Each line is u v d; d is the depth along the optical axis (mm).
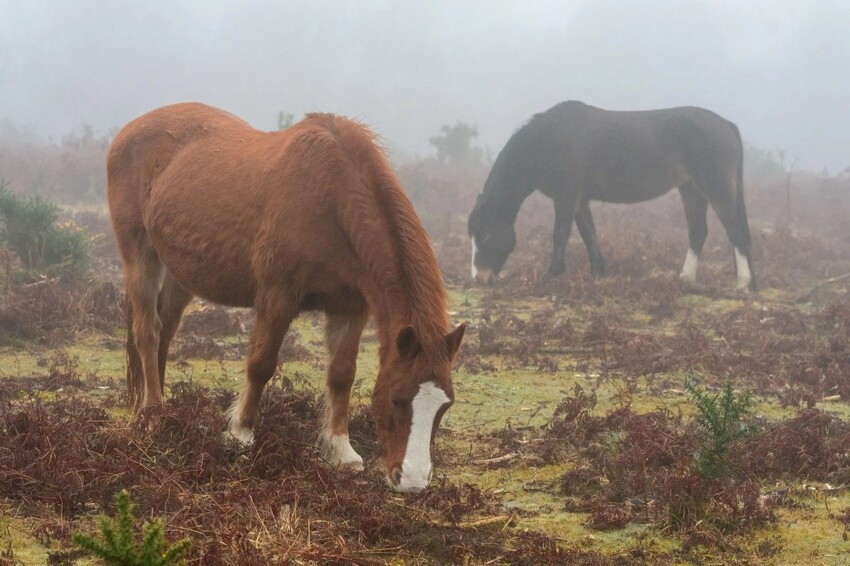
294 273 5102
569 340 9430
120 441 4961
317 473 4789
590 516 4742
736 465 5105
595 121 13695
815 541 4523
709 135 13539
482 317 10500
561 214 13453
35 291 9164
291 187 5090
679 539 4520
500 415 6777
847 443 5738
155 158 6043
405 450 4305
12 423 5070
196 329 9148
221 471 4809
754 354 9023
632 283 12547
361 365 8273
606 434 5848
